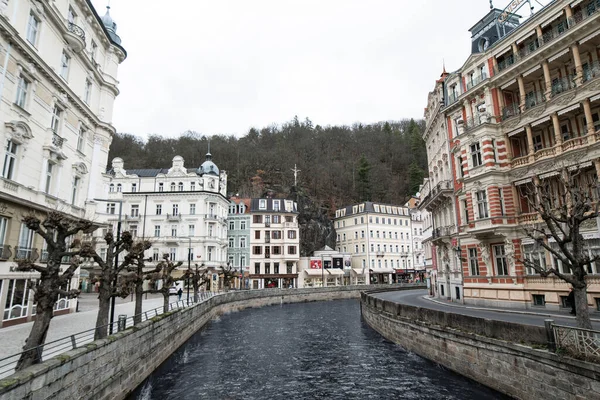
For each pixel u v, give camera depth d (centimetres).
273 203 7331
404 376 1672
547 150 2325
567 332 1052
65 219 1248
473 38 3228
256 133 12325
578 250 1188
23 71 1969
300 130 12412
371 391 1509
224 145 10488
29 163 2038
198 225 5594
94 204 2859
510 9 2838
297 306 5372
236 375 1812
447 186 3247
